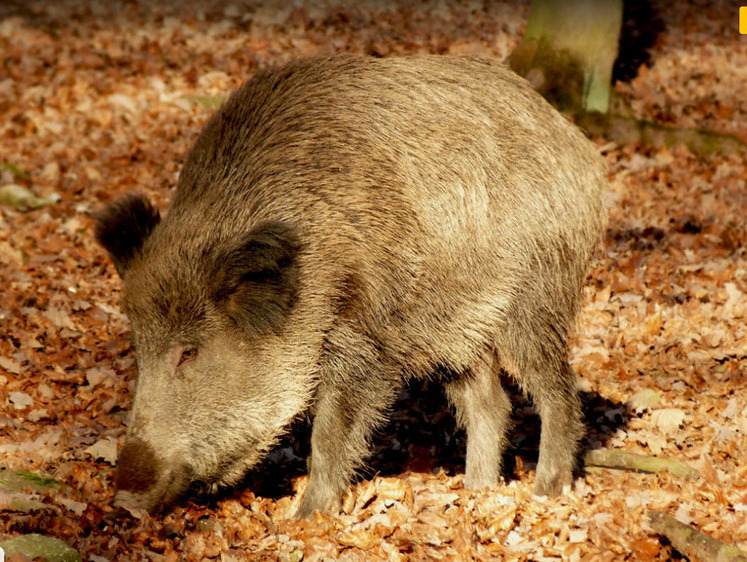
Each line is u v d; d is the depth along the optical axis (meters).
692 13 30.44
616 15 20.14
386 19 28.80
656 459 10.14
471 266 9.38
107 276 15.22
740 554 7.82
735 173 18.94
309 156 8.77
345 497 9.38
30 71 25.33
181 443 8.15
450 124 9.36
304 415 9.06
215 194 8.70
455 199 9.20
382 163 8.92
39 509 8.31
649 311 13.84
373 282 8.84
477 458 10.07
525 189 9.62
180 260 8.30
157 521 8.34
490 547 8.75
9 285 14.51
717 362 12.52
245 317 8.19
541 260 9.80
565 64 20.23
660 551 8.45
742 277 14.71
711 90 24.33
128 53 26.58
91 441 10.15
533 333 9.91
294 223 8.53
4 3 31.33
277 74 9.30
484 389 10.02
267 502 9.34
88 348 12.63
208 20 29.00
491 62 10.27
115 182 18.84
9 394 10.98
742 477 9.86
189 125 21.44
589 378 12.27
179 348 8.17
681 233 16.53
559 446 9.93
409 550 8.65
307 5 29.64
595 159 10.60
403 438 11.39
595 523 9.08
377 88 9.27
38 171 19.50
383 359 9.21
